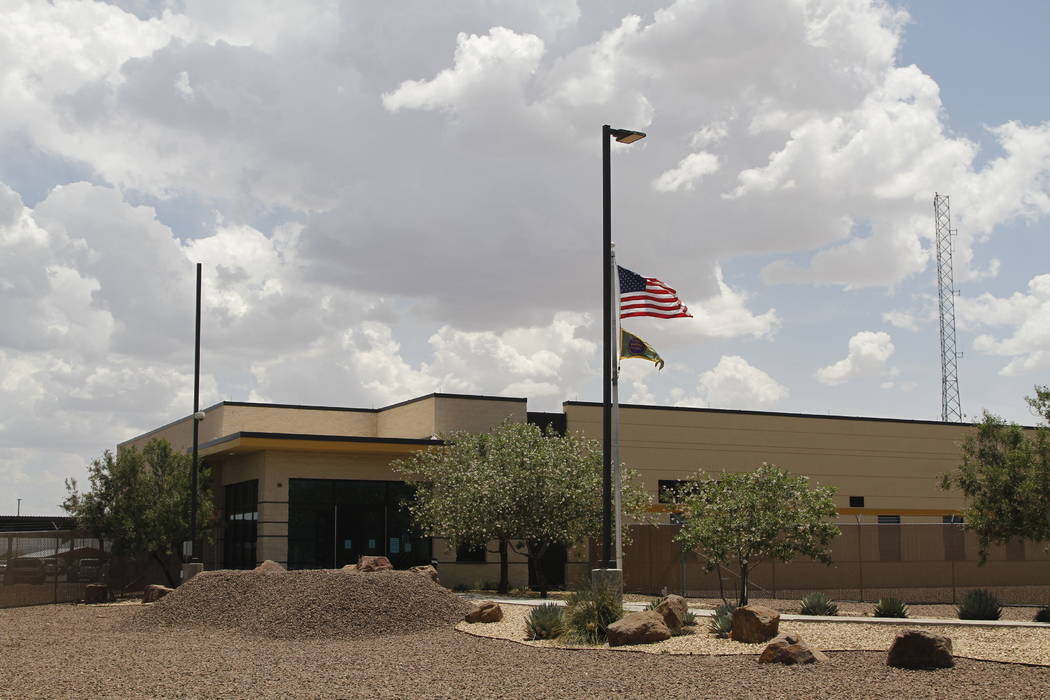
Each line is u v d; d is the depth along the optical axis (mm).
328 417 41250
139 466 34531
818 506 24578
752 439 40844
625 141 23703
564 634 19391
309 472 34125
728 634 19172
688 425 39781
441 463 33219
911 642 15539
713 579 32688
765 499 24609
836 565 32562
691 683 14367
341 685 14312
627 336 25188
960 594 32250
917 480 43906
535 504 29406
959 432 45156
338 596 21844
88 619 25422
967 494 26047
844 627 19453
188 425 43125
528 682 14531
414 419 38031
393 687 14133
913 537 35031
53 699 13133
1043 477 23875
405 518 35312
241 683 14508
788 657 15969
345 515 34500
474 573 35375
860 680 14445
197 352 32781
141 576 35938
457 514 30266
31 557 31625
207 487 37500
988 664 15609
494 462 30734
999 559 36469
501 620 22500
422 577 23609
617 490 24562
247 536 35469
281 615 21578
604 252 23219
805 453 41781
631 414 38906
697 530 25125
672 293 25188
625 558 33656
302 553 33688
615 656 17203
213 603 23578
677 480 39125
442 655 17594
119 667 16234
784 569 32969
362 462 34938
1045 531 23906
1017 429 25250
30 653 18250
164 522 33906
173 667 16250
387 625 21219
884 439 43531
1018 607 27703
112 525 33438
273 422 40094
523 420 37531
